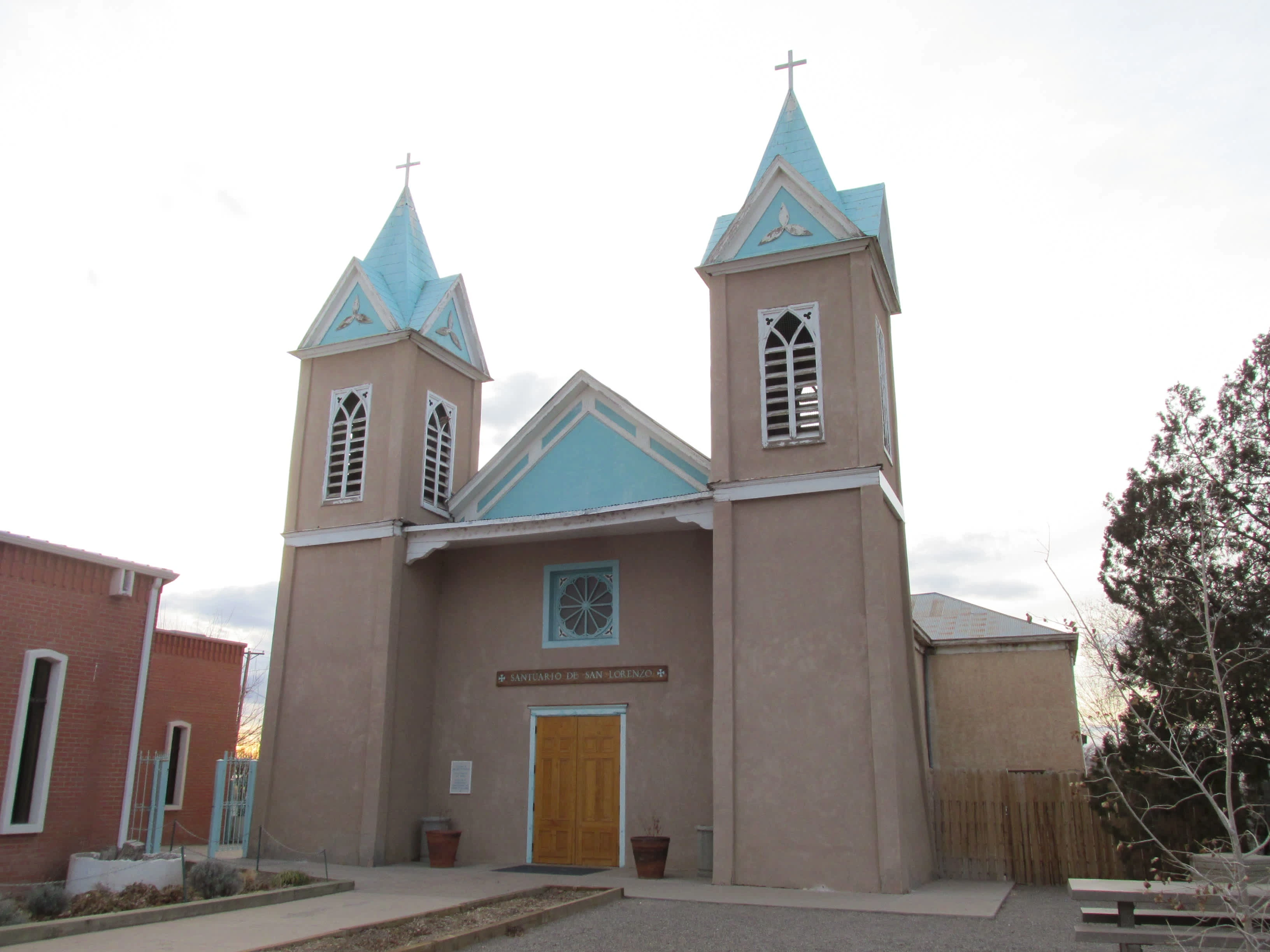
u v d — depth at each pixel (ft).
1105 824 46.88
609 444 65.51
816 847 48.42
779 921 38.96
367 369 69.56
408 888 48.49
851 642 50.55
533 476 67.51
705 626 58.95
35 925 34.76
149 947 32.78
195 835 69.62
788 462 54.54
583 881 51.47
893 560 55.06
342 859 59.72
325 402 70.33
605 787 59.06
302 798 62.28
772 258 57.41
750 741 51.11
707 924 38.27
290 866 57.93
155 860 47.52
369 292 70.08
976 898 45.11
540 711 61.87
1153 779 43.93
